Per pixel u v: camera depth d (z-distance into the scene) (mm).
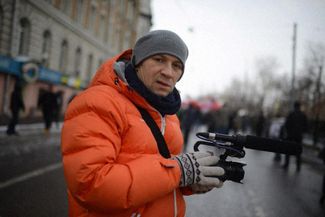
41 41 20906
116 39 35906
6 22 17734
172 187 1296
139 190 1228
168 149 1475
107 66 1518
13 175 6332
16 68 18453
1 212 4344
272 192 7125
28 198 5035
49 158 8500
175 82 1506
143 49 1436
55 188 5723
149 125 1448
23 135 12414
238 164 1444
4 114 18422
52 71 22156
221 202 5965
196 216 5000
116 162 1337
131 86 1438
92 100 1338
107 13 31875
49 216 4371
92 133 1276
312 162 14461
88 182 1210
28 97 20516
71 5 24188
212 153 1458
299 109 11008
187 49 1506
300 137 10914
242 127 32469
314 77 29266
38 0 19797
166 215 1407
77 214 1389
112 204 1214
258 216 5246
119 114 1356
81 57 26891
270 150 1443
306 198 6840
